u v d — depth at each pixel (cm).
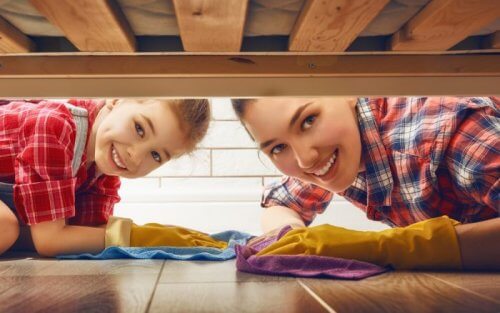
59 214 117
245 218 215
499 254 83
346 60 75
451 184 101
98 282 78
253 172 220
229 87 77
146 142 128
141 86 77
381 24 66
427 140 99
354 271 80
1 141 129
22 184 116
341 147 106
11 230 118
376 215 120
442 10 56
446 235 84
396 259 84
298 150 104
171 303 62
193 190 215
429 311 56
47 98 79
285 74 75
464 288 69
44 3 54
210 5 53
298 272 80
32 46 72
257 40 71
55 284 77
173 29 68
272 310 58
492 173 86
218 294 67
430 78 78
